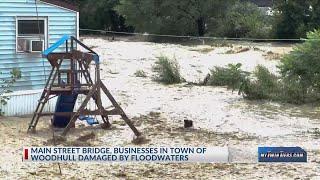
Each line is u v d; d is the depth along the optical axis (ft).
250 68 113.39
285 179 35.73
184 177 36.24
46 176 35.83
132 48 162.20
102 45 173.47
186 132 53.31
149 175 36.68
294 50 78.43
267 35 210.79
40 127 52.34
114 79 96.17
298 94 73.87
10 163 38.73
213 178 35.99
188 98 76.48
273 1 222.07
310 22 202.49
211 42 190.80
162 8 217.77
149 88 85.81
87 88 52.37
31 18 59.21
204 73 106.93
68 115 51.08
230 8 223.10
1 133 48.67
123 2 225.56
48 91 50.70
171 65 97.91
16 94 57.00
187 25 219.82
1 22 57.26
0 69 57.67
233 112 65.98
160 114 63.82
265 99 75.36
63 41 52.49
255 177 36.24
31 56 59.52
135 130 48.96
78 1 265.13
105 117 52.90
